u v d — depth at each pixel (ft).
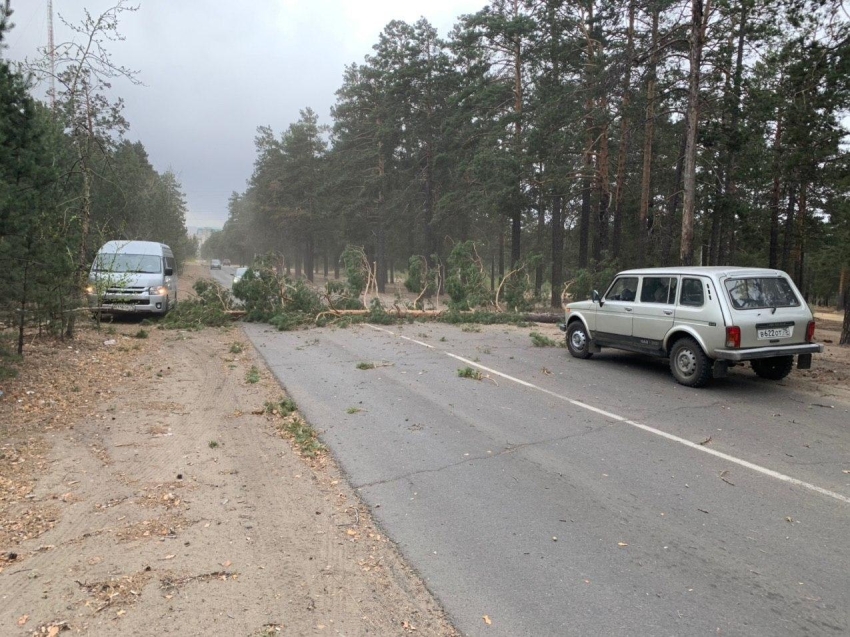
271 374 33.09
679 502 15.90
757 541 13.71
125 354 37.47
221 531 13.96
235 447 20.20
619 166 83.61
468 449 20.30
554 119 75.82
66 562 12.34
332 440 21.22
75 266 37.93
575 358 38.65
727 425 23.18
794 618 10.72
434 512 15.28
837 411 25.27
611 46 73.20
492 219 136.46
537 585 11.85
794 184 77.20
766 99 51.11
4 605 10.77
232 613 10.69
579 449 20.31
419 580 12.04
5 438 20.02
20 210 26.96
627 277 34.78
